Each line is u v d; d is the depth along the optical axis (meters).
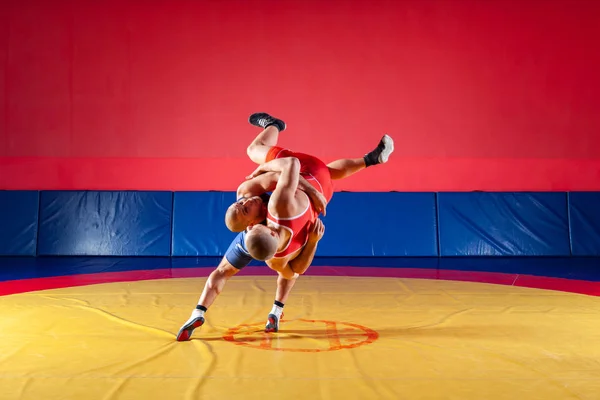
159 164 9.65
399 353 3.09
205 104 9.66
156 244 9.01
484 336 3.51
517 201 9.31
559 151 9.76
